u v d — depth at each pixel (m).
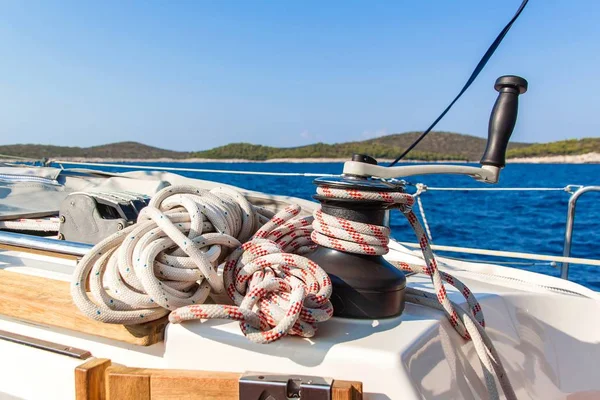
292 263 1.17
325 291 1.11
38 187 2.62
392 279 1.20
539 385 1.52
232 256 1.29
